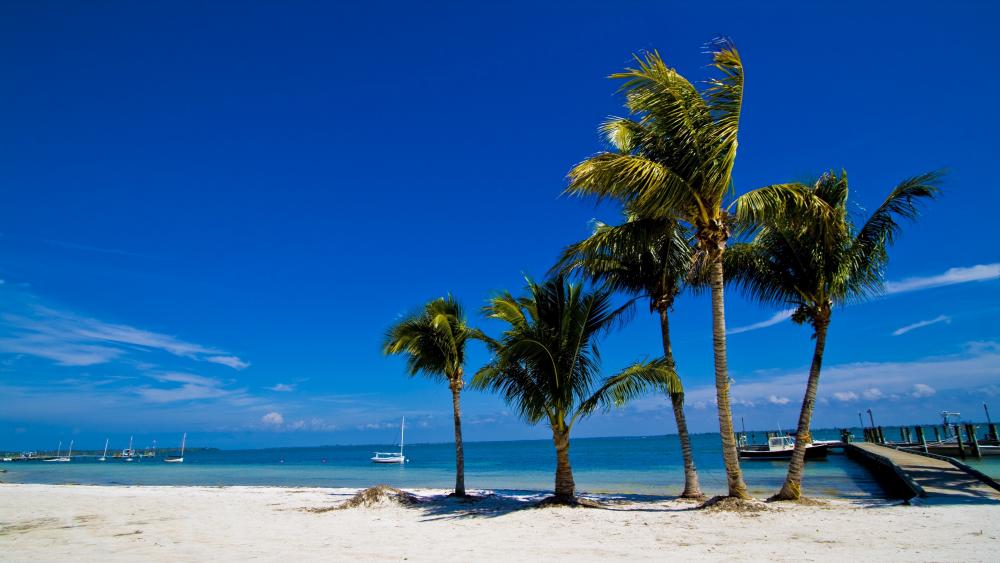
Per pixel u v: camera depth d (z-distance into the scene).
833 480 24.53
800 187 10.92
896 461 23.34
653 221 11.90
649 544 8.28
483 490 21.56
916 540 7.73
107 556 8.38
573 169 10.45
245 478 39.59
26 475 48.66
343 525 11.54
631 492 21.28
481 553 8.02
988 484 14.95
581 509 12.25
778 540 8.16
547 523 10.64
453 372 17.27
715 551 7.58
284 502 17.33
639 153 11.52
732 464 11.27
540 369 13.14
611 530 9.59
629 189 10.46
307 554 8.29
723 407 11.41
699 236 11.53
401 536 9.85
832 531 8.65
